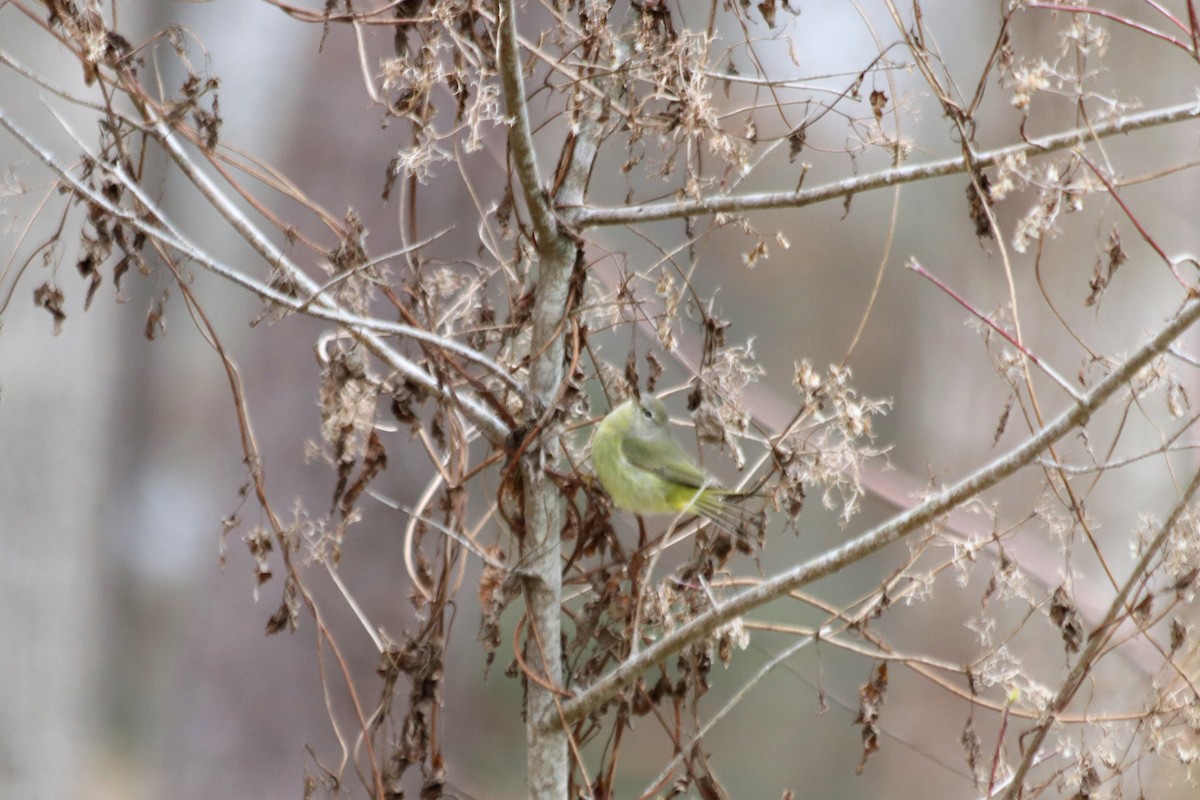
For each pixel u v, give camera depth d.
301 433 13.94
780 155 19.67
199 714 14.11
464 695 14.77
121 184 7.15
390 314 11.66
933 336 19.98
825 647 16.44
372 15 7.24
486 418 7.24
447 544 7.55
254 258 20.80
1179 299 16.41
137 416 20.92
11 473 15.63
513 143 6.85
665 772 7.74
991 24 17.64
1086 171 8.20
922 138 19.48
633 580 7.68
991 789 7.51
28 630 15.98
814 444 7.54
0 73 14.44
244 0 17.41
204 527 17.08
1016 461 5.96
